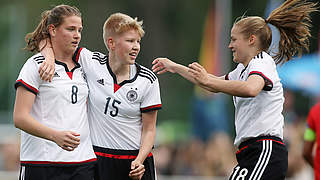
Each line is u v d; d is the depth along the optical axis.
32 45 19.39
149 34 114.12
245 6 97.19
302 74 59.62
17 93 18.27
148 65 111.94
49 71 18.34
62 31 18.91
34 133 17.89
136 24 19.73
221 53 67.81
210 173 39.38
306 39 20.95
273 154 18.97
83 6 112.94
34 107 18.67
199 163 40.72
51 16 19.03
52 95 18.66
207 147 42.31
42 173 18.47
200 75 18.38
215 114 65.62
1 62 97.62
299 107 76.81
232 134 68.62
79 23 19.14
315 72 59.41
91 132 20.08
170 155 41.72
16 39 101.12
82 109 19.31
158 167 41.12
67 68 19.22
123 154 20.14
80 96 19.25
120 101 19.91
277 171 18.92
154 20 114.81
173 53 112.56
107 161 19.98
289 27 20.38
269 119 19.20
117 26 19.70
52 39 19.20
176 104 87.62
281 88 19.69
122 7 114.69
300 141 35.97
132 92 19.98
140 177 19.62
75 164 18.75
